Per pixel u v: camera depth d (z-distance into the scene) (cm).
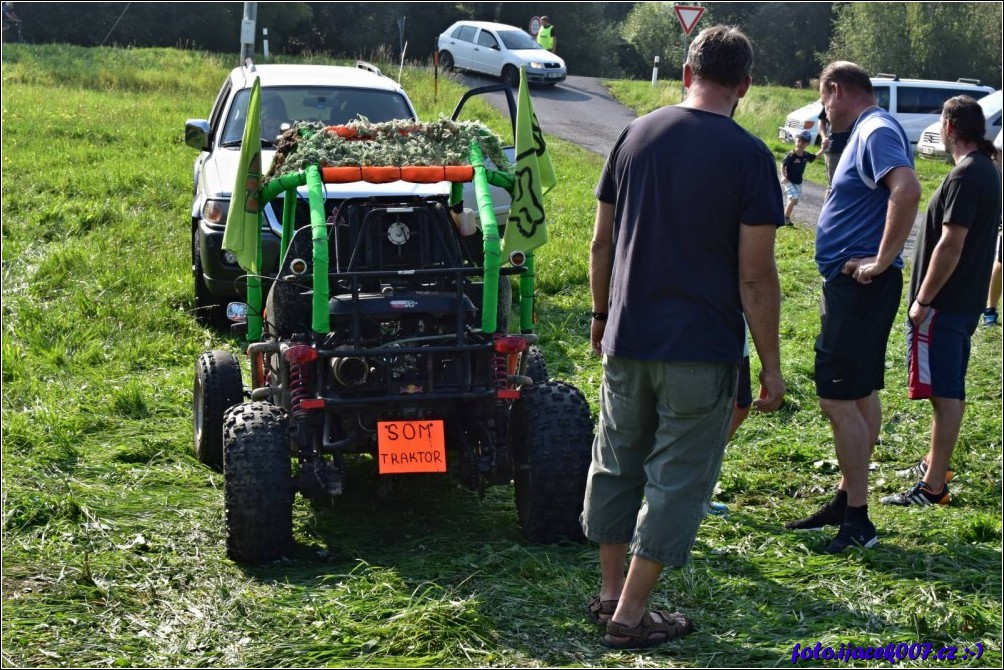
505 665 364
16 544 459
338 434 472
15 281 954
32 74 2445
